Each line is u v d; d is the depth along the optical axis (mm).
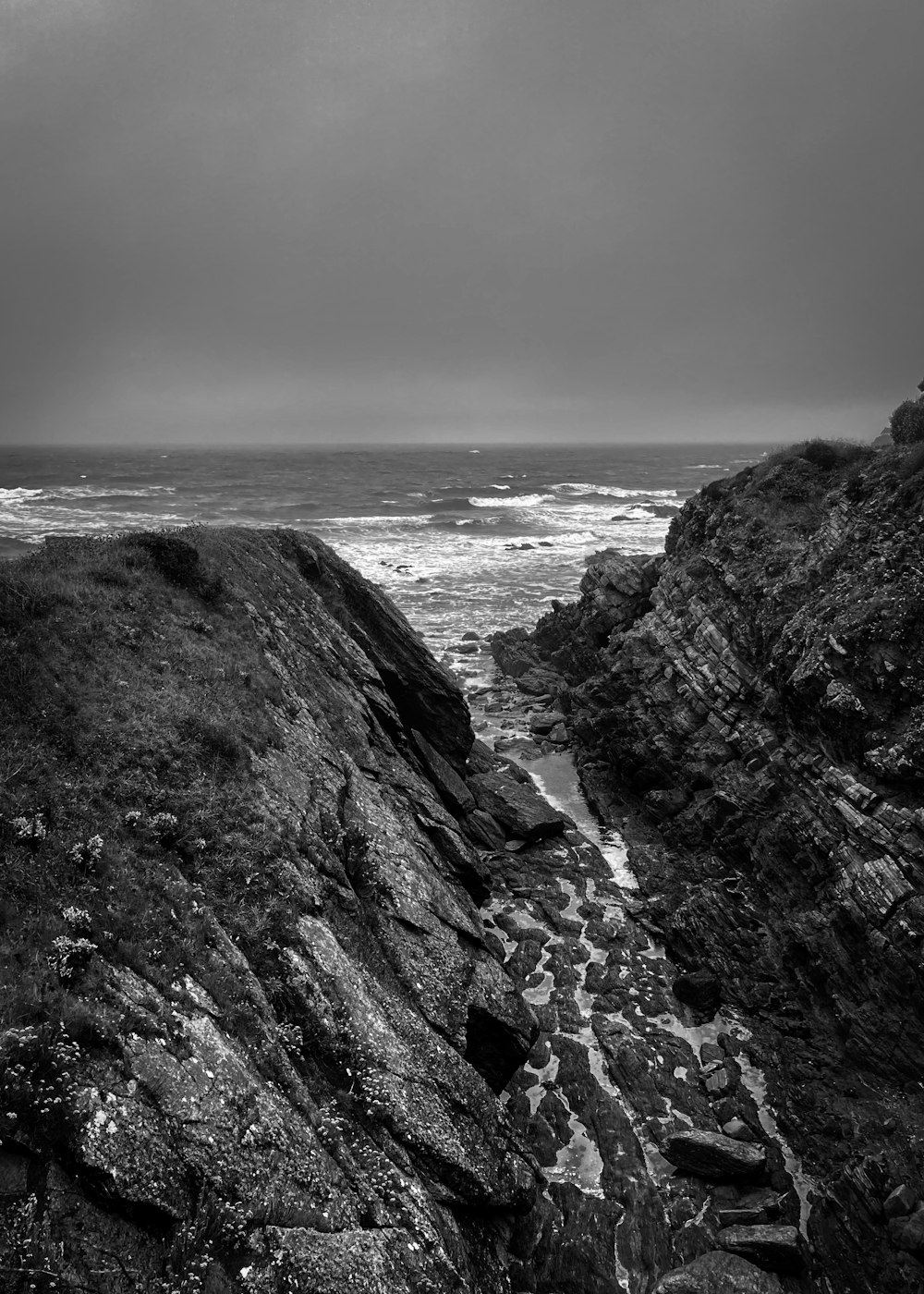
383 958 14383
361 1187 10234
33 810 11875
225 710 16359
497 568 68438
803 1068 16859
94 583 18141
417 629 50719
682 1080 16922
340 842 15758
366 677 25047
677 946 21297
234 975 11352
